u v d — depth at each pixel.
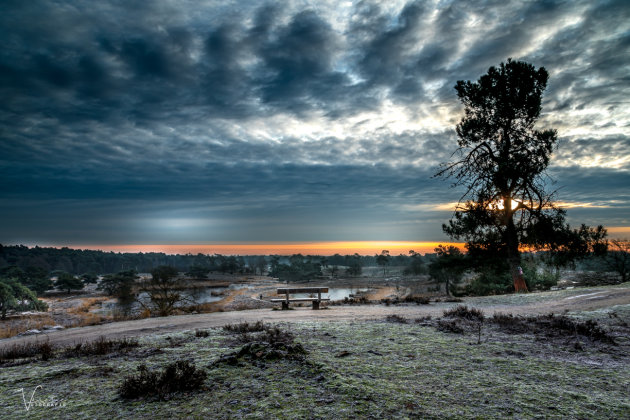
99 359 5.61
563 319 7.92
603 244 22.97
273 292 86.56
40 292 105.50
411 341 6.31
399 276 155.88
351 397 3.51
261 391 3.73
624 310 9.73
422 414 3.13
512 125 25.45
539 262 27.30
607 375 4.40
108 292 95.88
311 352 5.40
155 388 3.82
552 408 3.31
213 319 11.52
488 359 5.10
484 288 29.36
